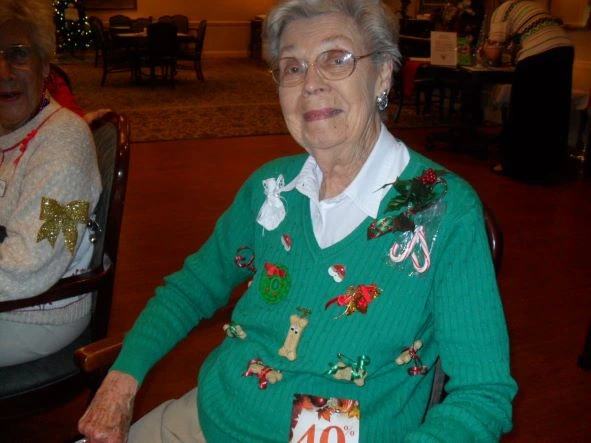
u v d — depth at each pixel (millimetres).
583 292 3324
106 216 1681
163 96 8844
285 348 1199
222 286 1500
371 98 1231
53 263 1541
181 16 11516
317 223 1260
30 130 1636
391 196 1197
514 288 3328
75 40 12023
